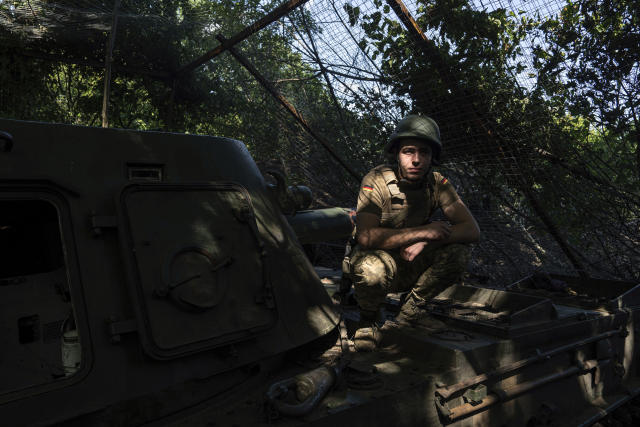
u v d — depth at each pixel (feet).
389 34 15.81
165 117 26.53
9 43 20.35
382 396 5.36
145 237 5.26
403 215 8.00
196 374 5.10
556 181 15.35
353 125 18.99
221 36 19.31
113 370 4.69
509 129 15.03
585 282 10.98
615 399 9.09
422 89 15.84
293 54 19.84
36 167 4.99
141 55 23.70
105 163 5.51
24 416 4.13
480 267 16.72
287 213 7.48
